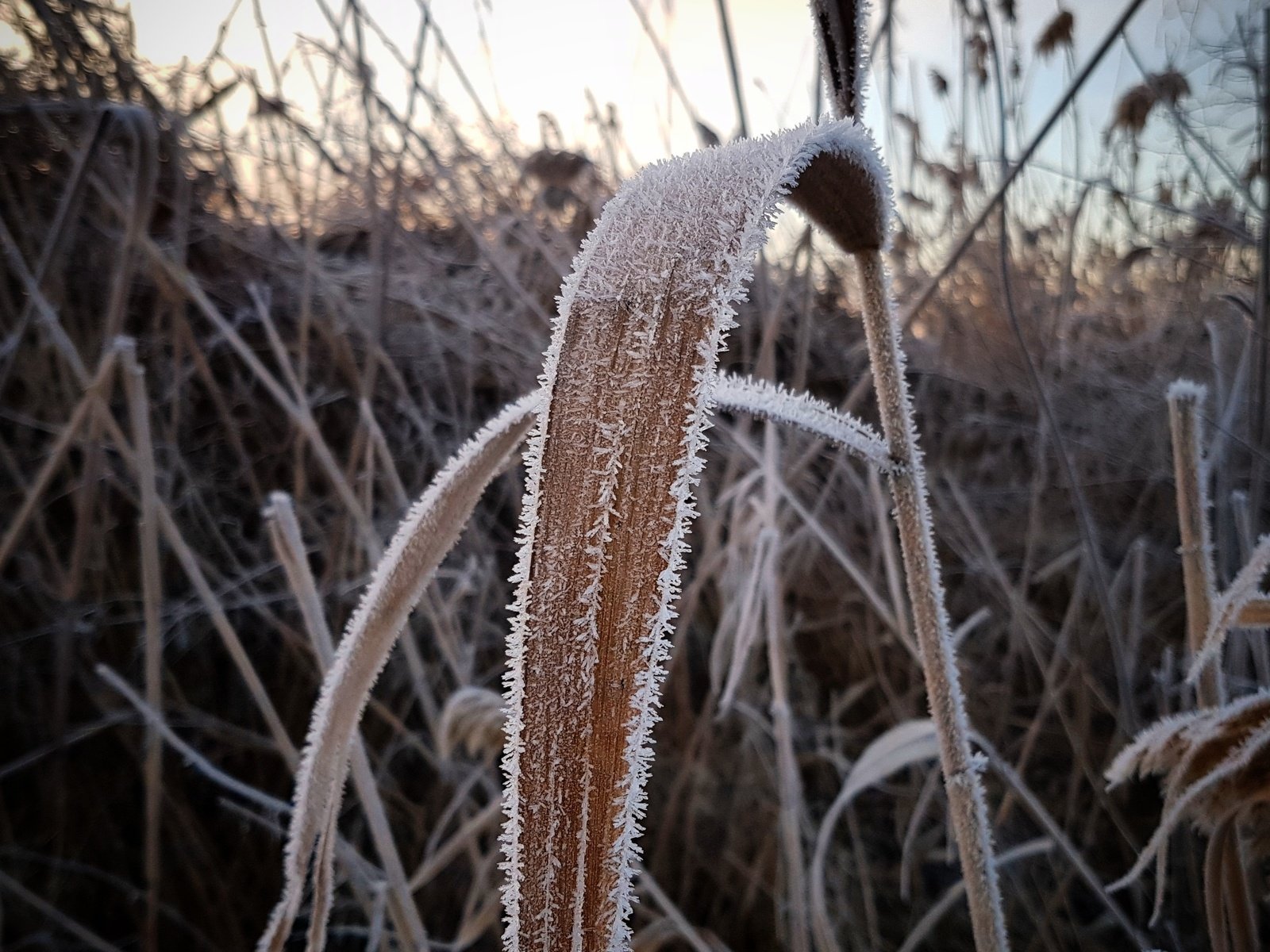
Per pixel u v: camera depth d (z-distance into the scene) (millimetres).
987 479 832
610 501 122
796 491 732
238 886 579
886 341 204
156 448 662
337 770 196
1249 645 447
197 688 643
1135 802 586
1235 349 668
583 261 134
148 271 589
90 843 585
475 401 810
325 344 755
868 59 182
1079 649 615
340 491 528
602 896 117
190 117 601
